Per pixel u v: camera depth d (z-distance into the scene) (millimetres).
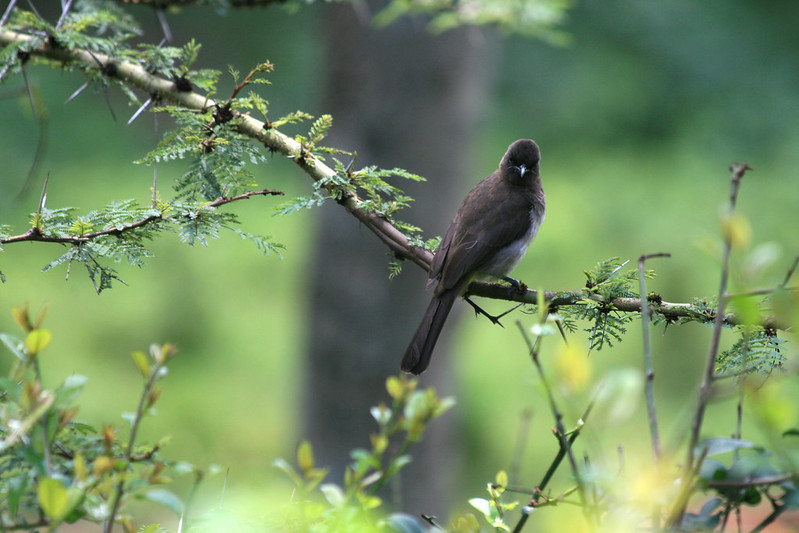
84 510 3021
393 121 12781
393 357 13266
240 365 19109
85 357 18641
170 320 20109
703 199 20469
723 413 17016
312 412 13625
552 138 22984
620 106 22797
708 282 19219
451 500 14750
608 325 5387
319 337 13398
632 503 2709
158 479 2996
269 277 21234
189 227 5055
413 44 12602
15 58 6195
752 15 22500
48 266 4836
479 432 17922
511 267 8391
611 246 19984
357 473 2920
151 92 6172
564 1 11773
